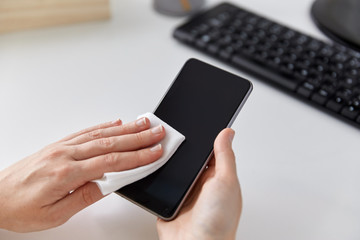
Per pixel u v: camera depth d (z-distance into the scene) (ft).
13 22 1.88
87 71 1.77
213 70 1.44
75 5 1.91
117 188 1.21
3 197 1.25
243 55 1.78
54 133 1.51
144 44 1.92
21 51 1.83
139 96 1.68
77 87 1.69
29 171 1.27
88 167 1.24
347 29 1.95
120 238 1.24
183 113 1.38
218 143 1.23
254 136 1.55
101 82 1.72
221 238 1.16
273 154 1.49
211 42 1.84
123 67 1.80
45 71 1.75
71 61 1.81
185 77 1.45
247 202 1.35
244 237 1.26
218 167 1.20
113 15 2.07
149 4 2.17
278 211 1.33
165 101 1.41
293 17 2.12
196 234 1.15
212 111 1.37
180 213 1.25
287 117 1.63
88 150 1.29
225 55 1.79
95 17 2.01
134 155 1.26
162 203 1.22
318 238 1.26
